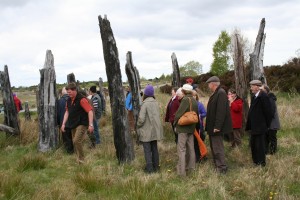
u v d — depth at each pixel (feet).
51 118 28.37
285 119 33.88
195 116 20.52
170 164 23.34
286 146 26.03
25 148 29.07
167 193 16.76
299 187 17.62
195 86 26.25
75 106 23.41
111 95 23.71
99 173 20.17
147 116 21.43
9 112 31.09
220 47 109.60
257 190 17.15
